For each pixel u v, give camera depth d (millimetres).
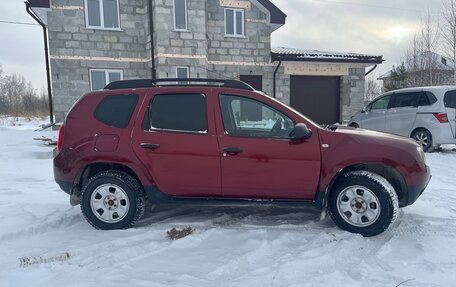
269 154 3639
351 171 3709
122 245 3436
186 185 3773
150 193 3805
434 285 2648
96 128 3828
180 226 3936
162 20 13102
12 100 49750
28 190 5609
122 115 3848
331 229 3777
